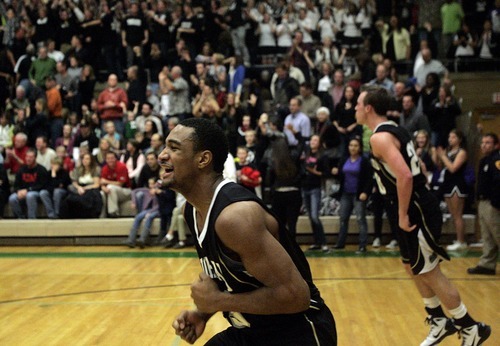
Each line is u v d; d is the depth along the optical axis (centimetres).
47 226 1071
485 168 728
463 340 411
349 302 609
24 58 1395
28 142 1220
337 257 903
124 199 1080
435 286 408
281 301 215
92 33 1438
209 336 498
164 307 602
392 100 425
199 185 226
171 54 1384
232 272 221
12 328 531
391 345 461
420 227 406
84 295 664
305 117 1077
